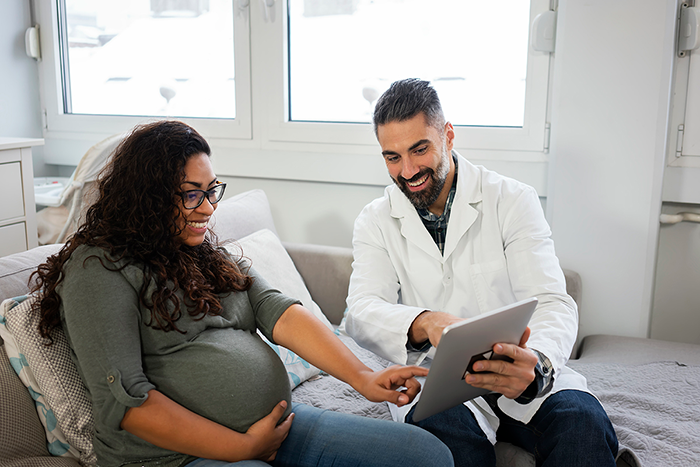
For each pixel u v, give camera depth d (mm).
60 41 2574
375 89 2141
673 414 1388
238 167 2330
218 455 999
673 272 1972
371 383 1133
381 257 1497
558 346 1181
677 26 1774
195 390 1023
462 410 1238
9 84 2496
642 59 1741
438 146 1333
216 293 1182
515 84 2002
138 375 971
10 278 1248
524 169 1991
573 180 1873
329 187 2250
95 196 1165
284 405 1105
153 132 1107
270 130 2273
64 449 1130
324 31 2184
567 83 1827
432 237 1497
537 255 1371
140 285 1041
